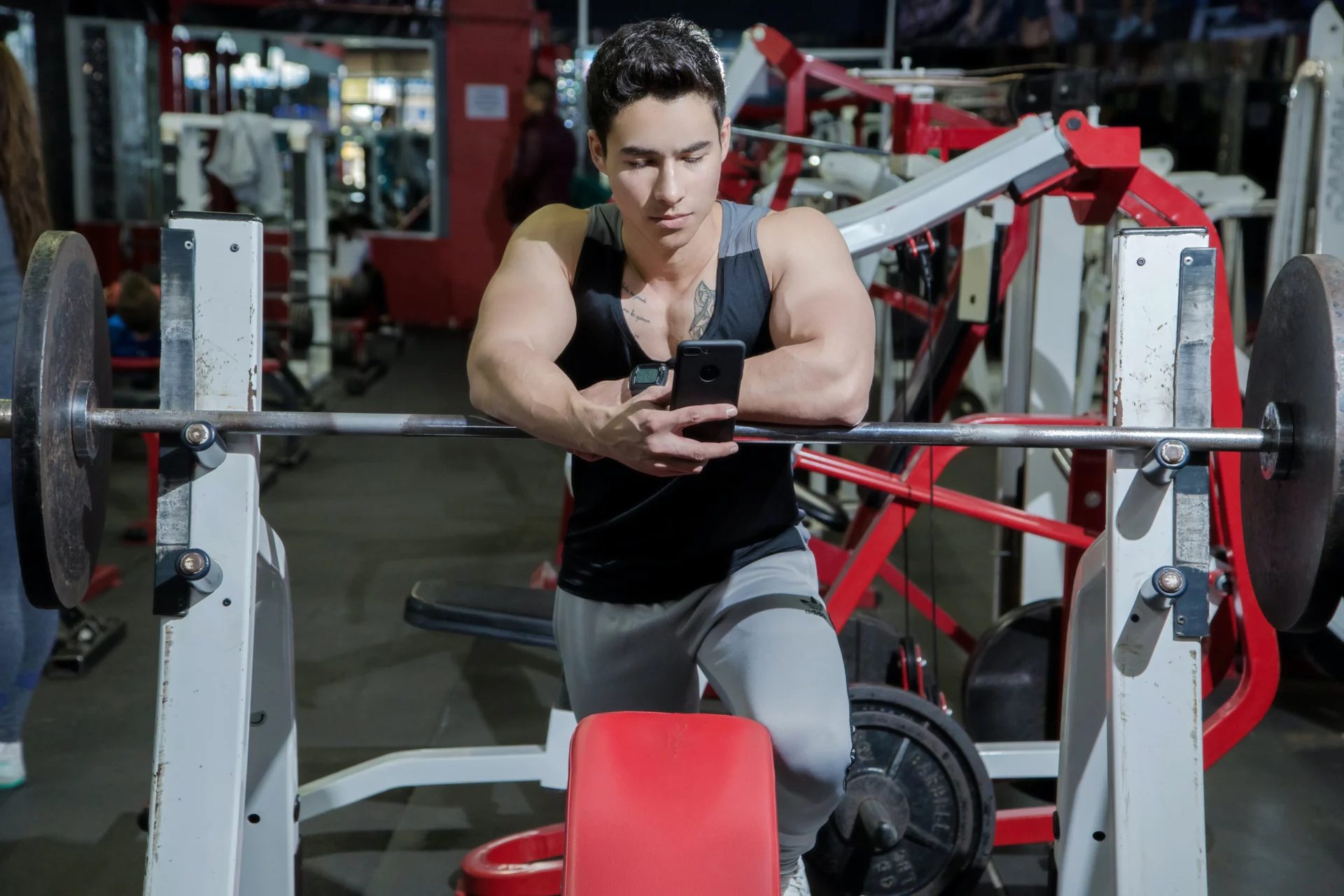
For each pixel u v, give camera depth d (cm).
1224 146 722
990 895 212
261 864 146
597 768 113
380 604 362
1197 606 132
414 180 965
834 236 136
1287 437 131
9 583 222
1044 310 285
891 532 220
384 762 205
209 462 129
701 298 133
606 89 119
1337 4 640
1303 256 133
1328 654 311
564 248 135
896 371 410
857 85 335
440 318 959
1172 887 132
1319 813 244
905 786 193
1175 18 698
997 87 338
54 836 226
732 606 138
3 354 207
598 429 114
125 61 846
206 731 129
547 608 210
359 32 888
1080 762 149
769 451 140
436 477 520
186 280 131
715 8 825
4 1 782
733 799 110
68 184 834
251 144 602
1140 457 133
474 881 201
